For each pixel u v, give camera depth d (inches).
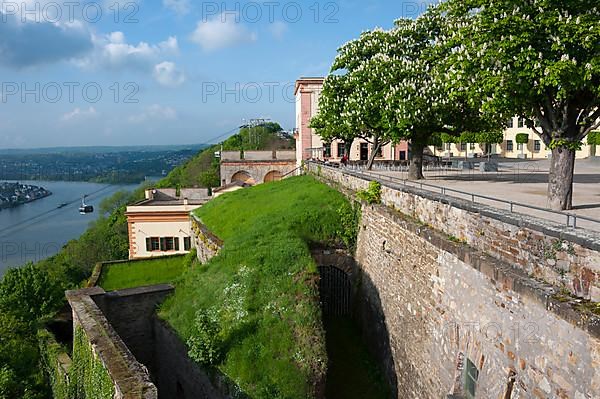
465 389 372.5
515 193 657.6
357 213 740.0
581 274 251.6
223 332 536.1
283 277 596.1
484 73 445.1
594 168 1434.5
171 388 655.8
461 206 391.5
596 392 227.1
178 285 755.4
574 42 406.0
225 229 928.9
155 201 1579.7
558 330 254.4
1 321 772.6
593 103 445.4
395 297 546.9
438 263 422.0
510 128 2251.5
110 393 400.5
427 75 853.8
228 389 474.0
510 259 318.3
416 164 939.3
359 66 978.1
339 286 788.0
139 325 730.2
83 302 611.5
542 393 268.5
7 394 644.1
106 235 2006.6
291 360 479.5
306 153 1765.5
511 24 417.7
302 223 766.5
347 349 651.5
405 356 510.3
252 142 3265.3
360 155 1734.7
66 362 650.2
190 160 3292.3
